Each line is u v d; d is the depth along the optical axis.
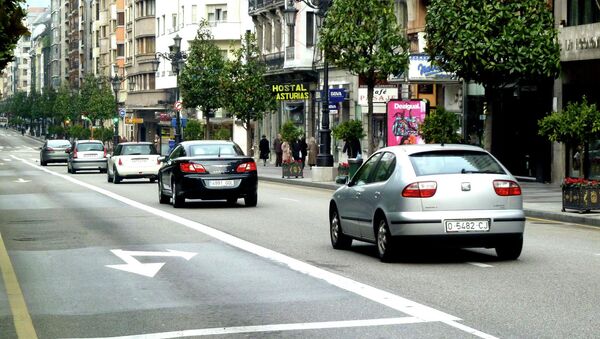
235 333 9.66
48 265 15.39
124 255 16.61
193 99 68.94
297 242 18.70
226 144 29.27
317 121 66.12
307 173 55.22
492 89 33.72
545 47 32.56
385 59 40.53
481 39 32.34
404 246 15.08
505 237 15.22
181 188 28.06
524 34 32.31
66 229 21.81
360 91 42.28
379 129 55.97
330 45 41.41
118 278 13.82
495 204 15.20
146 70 115.81
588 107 27.16
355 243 18.78
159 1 111.62
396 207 15.12
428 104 40.00
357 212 16.53
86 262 15.73
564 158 39.31
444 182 15.08
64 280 13.67
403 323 10.09
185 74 68.75
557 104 39.72
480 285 12.87
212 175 28.03
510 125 43.81
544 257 16.17
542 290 12.40
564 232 21.33
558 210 26.14
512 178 15.44
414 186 15.02
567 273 14.09
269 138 77.75
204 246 17.97
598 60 37.38
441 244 15.03
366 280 13.41
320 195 35.66
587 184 24.95
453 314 10.62
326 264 15.29
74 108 144.75
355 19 40.88
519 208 15.39
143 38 117.25
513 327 9.83
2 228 22.22
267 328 9.90
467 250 17.38
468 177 15.18
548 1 39.81
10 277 14.01
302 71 66.38
